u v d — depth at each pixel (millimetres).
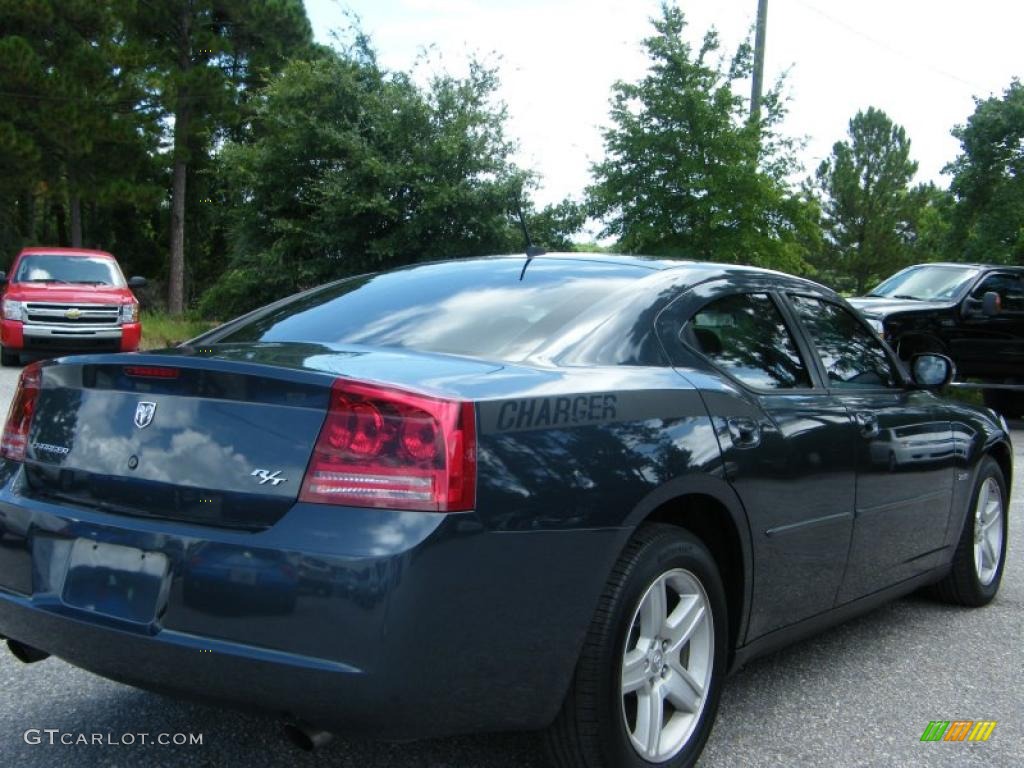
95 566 2574
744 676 3906
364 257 21469
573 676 2623
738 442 3109
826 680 3881
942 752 3248
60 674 3678
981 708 3635
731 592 3232
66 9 29859
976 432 4727
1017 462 9914
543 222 21328
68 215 40875
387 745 3143
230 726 3262
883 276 50125
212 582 2379
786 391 3537
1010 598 5145
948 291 12680
